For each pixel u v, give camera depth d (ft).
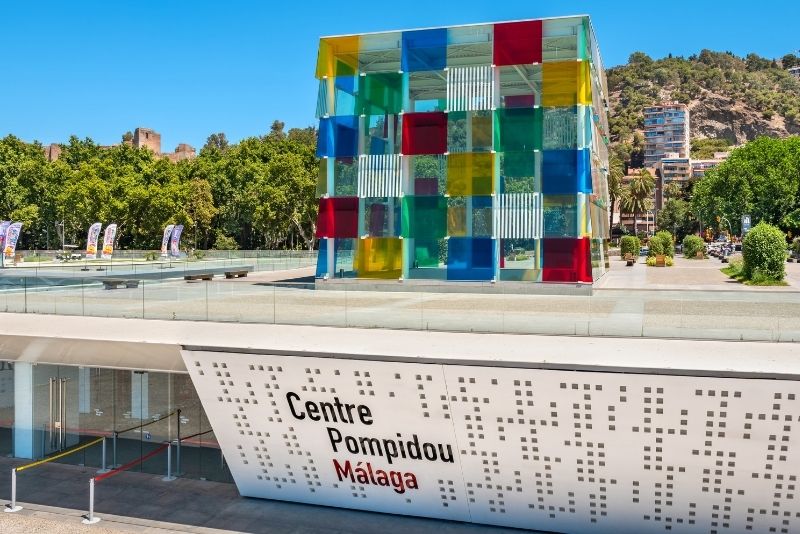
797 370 39.32
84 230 290.76
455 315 53.67
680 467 44.39
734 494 44.27
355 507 55.42
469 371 45.65
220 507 56.34
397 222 105.60
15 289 69.36
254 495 58.39
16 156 286.46
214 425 56.24
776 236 112.88
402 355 46.85
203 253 199.11
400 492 53.36
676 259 234.58
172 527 52.13
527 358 44.37
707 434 42.60
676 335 48.44
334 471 54.70
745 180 284.00
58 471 64.95
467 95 102.01
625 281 118.93
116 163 322.14
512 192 101.24
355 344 49.93
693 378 40.98
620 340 48.37
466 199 102.73
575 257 98.63
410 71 105.09
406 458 51.65
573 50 106.63
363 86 108.17
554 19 99.19
